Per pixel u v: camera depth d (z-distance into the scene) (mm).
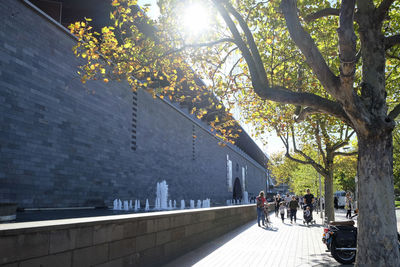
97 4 25859
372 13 6621
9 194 17906
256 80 6930
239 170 80875
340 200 58188
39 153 20031
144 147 32906
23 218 15023
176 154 41344
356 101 5906
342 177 69062
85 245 5125
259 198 18781
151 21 9461
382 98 6375
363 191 6129
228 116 10516
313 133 19156
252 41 7031
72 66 23125
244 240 12188
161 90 9922
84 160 23891
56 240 4570
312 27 11742
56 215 17266
